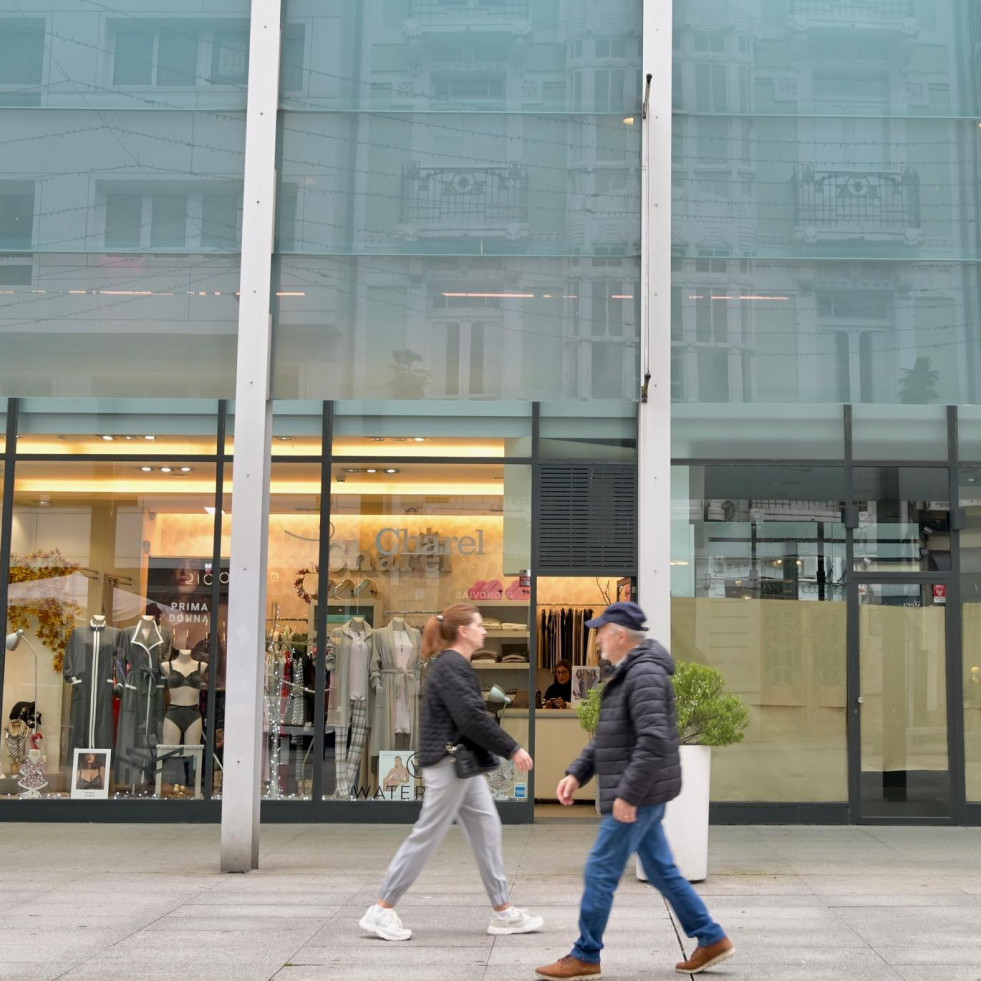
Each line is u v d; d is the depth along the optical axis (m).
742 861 9.83
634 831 6.04
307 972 6.25
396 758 12.06
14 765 12.11
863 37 10.83
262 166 10.05
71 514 12.36
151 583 12.28
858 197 10.61
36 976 6.20
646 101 10.46
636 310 10.37
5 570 12.28
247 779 9.38
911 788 11.98
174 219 10.66
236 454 9.61
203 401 12.39
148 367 10.47
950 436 12.26
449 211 10.44
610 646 6.33
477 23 10.71
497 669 12.07
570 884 8.83
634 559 12.12
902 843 10.79
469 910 7.83
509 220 10.45
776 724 12.02
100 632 12.26
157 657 12.21
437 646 7.16
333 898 8.26
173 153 10.75
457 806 7.03
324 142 10.49
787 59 10.78
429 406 12.34
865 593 12.18
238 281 10.56
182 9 10.91
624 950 6.73
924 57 10.80
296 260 10.30
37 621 12.27
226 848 9.31
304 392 10.12
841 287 10.46
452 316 10.30
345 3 10.69
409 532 12.26
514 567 12.18
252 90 10.16
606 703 6.26
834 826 11.81
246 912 7.79
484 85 10.62
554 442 12.30
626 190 10.51
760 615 12.12
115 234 10.65
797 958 6.54
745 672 12.07
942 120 10.72
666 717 6.05
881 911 7.82
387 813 11.92
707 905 8.02
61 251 10.64
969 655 12.10
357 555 12.26
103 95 10.84
